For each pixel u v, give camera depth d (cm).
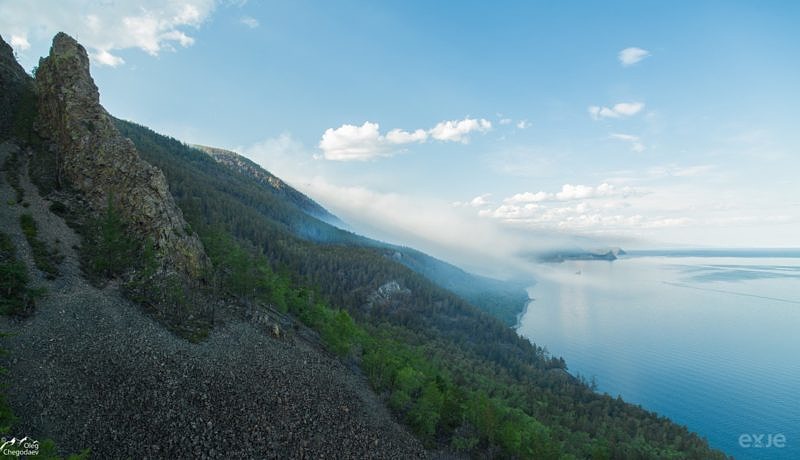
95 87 11881
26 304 6612
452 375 17475
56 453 4712
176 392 6525
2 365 5431
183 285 9456
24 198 9469
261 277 12506
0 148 10500
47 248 8369
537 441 10106
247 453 6175
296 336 11238
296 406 7831
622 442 15588
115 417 5562
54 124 11400
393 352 13362
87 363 6194
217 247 11925
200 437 5962
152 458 5288
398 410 10094
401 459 8088
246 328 9788
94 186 10381
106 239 8594
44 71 12012
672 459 14875
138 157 10706
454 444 9675
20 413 4928
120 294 8250
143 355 6938
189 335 8188
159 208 10031
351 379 10394
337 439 7606
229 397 7062
